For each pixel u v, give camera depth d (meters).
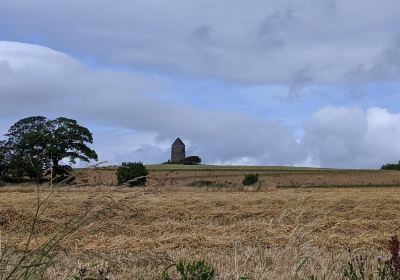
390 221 17.52
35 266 4.80
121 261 6.16
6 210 14.04
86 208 5.23
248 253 8.03
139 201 5.50
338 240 12.75
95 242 11.73
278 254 7.08
